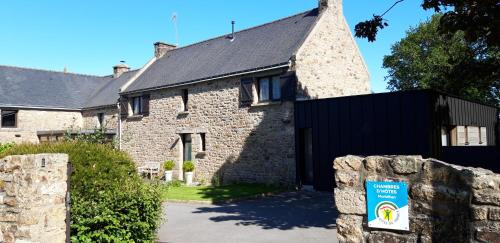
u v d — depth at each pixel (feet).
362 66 61.82
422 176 12.29
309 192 45.19
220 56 64.80
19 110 84.99
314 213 32.53
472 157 38.42
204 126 60.75
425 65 89.92
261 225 28.58
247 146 54.19
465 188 11.39
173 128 66.33
